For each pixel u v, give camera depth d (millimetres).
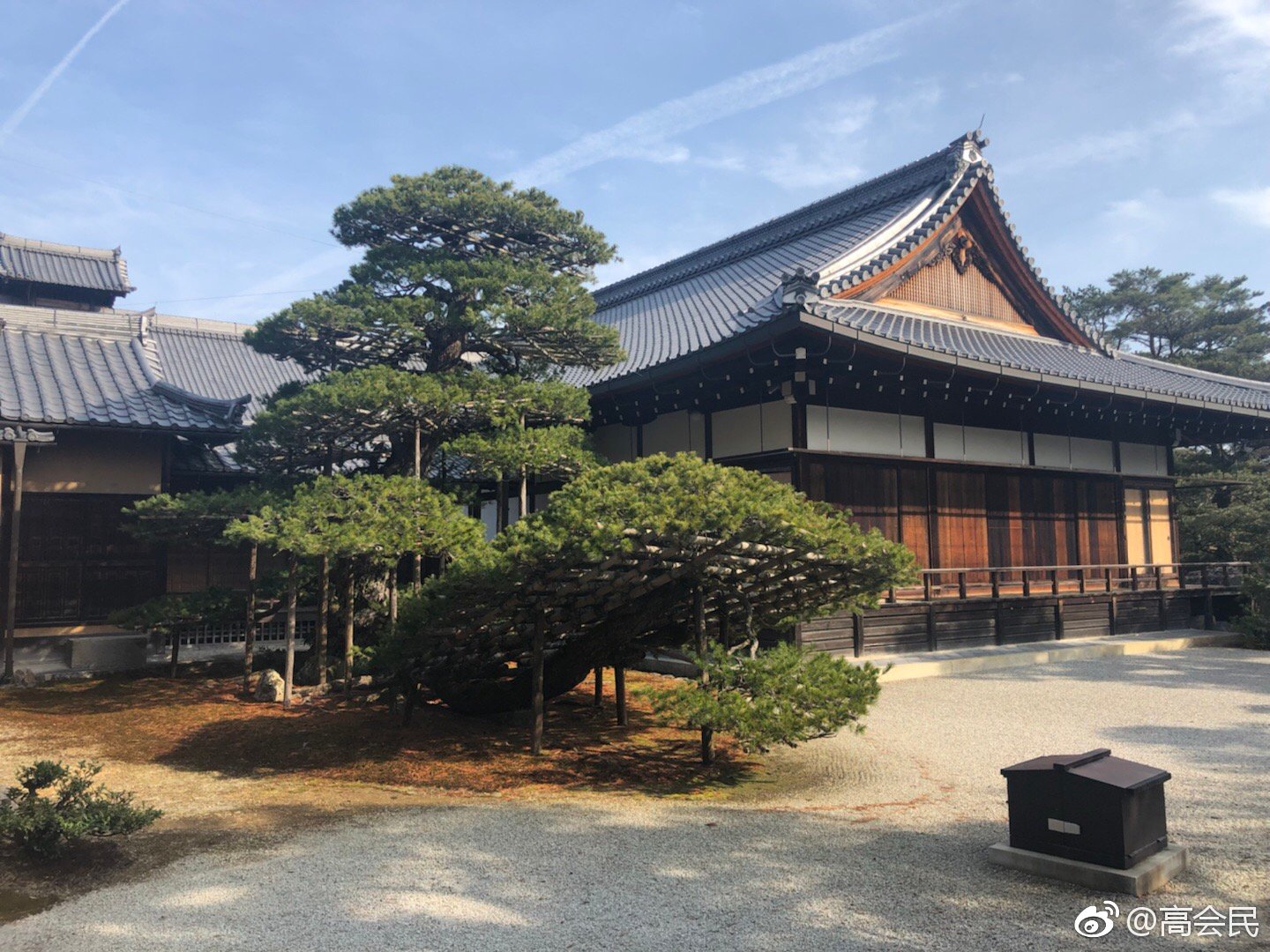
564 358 14531
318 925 5102
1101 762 6000
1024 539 18297
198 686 14258
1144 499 21047
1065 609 18312
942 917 5121
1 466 14594
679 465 8867
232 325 27688
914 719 11414
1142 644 17984
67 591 15414
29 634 15109
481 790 8602
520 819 7418
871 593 10156
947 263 19641
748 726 8047
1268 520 23031
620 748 10273
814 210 23156
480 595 9172
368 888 5707
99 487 15758
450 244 14469
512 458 12500
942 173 19969
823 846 6504
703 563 8766
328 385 11812
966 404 17484
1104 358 21531
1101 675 14633
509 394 13148
